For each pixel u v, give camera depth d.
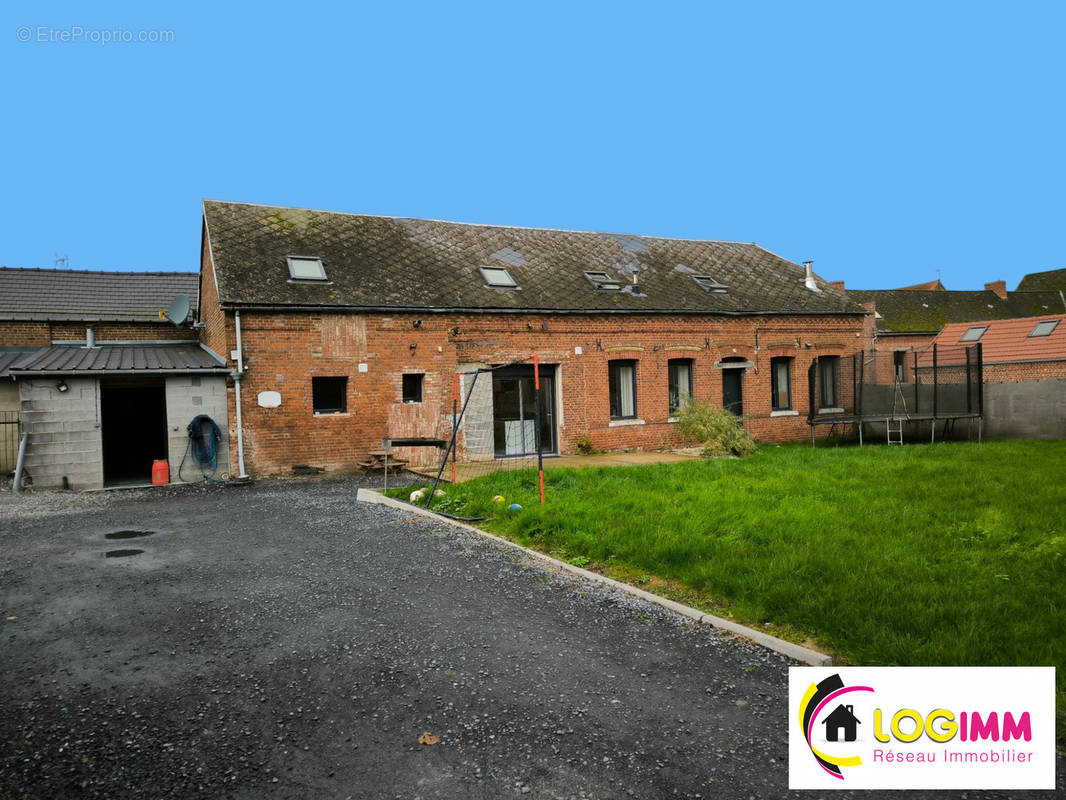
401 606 6.05
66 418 13.57
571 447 17.77
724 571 6.28
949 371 20.81
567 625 5.58
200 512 10.66
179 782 3.47
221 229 16.31
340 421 15.45
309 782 3.46
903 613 5.07
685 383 19.80
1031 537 7.08
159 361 15.01
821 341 21.67
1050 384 18.95
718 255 23.50
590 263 20.42
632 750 3.75
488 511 9.73
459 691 4.45
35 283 21.23
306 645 5.20
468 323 16.72
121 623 5.68
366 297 15.75
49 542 8.63
